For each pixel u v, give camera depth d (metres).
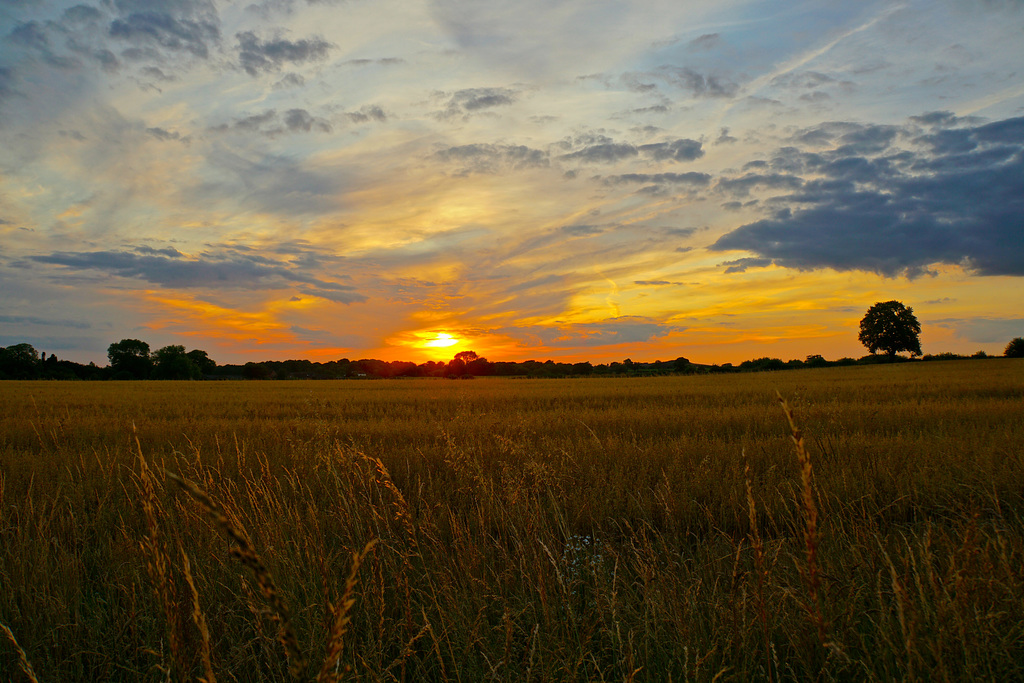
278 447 8.50
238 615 2.91
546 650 2.54
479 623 2.70
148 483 1.71
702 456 7.60
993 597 2.49
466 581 3.22
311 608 2.79
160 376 93.31
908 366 57.16
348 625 2.64
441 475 6.91
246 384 46.88
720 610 2.59
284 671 2.56
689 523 5.06
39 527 4.13
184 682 1.66
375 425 11.54
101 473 6.57
